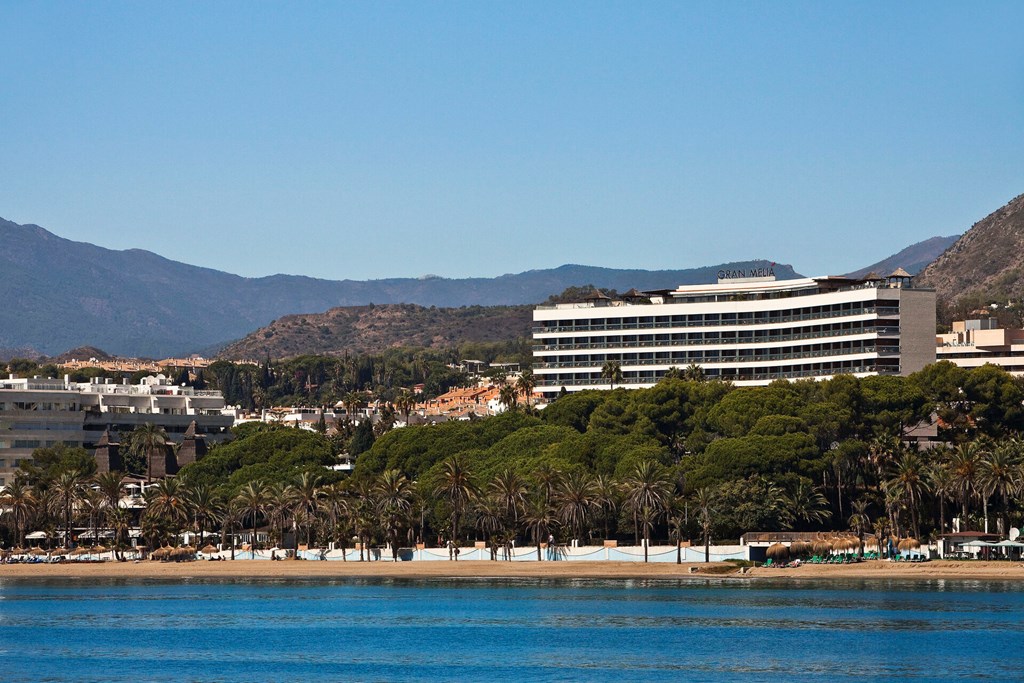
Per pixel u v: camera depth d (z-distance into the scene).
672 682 175.00
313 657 197.25
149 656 199.62
